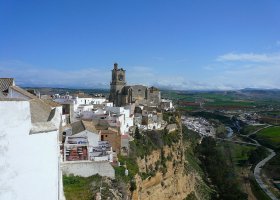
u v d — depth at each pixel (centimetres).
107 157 5741
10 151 1454
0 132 1410
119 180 5116
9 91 4016
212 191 12912
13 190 1477
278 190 14788
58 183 1922
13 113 1453
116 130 7769
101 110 10438
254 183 15338
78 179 4609
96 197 4050
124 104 14100
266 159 19362
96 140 6500
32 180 1576
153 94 16738
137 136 9062
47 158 1689
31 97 4062
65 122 7794
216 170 14388
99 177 4784
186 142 16350
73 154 5306
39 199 1636
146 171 8381
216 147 17988
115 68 15638
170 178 10000
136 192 6156
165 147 10169
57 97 11831
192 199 11081
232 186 12912
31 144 1558
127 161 7150
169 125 12281
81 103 12638
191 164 14050
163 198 9300
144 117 11394
